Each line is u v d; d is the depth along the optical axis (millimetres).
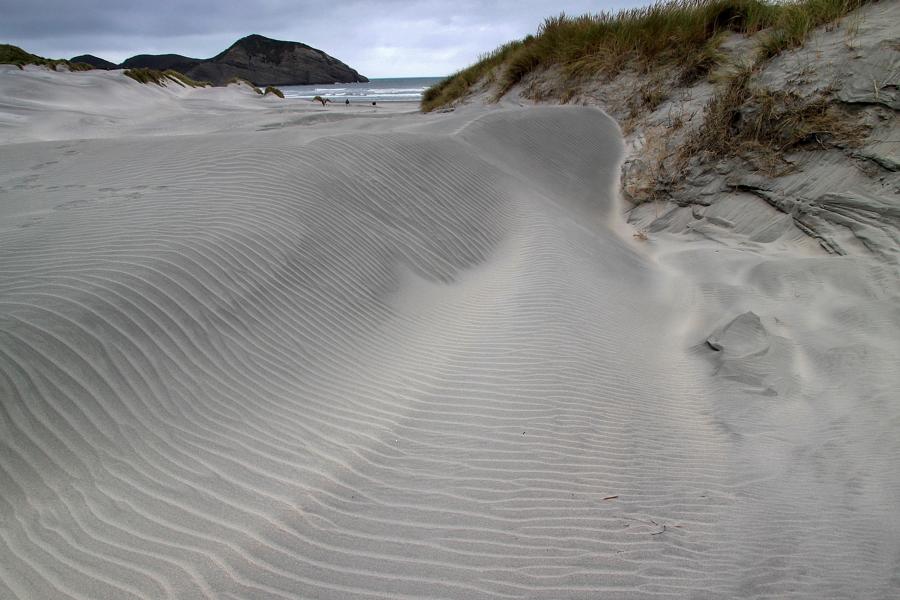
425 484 3414
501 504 3240
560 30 17234
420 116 16250
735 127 9812
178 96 31641
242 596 2498
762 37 12031
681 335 6023
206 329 4496
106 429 3443
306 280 5617
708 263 7703
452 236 7527
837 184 7832
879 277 6117
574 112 12961
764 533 3020
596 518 3133
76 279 4406
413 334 5562
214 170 7461
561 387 4590
